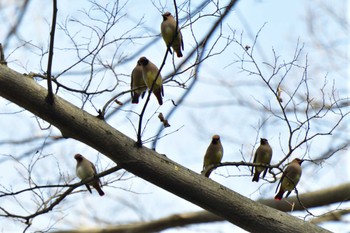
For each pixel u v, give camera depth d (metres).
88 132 10.37
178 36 11.84
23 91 10.21
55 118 10.29
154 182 10.55
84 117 10.40
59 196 10.86
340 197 15.30
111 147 10.41
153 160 10.50
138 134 10.46
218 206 10.57
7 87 10.19
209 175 11.34
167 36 11.82
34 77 10.69
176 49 11.99
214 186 10.63
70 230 16.70
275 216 10.66
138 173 10.51
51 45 9.97
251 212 10.59
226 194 10.62
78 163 12.00
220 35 10.99
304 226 10.65
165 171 10.49
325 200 15.29
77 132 10.36
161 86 11.48
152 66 11.48
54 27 9.94
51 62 10.05
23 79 10.30
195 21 10.78
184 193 10.55
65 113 10.30
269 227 10.58
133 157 10.44
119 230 16.67
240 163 11.27
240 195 10.73
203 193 10.55
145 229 16.62
